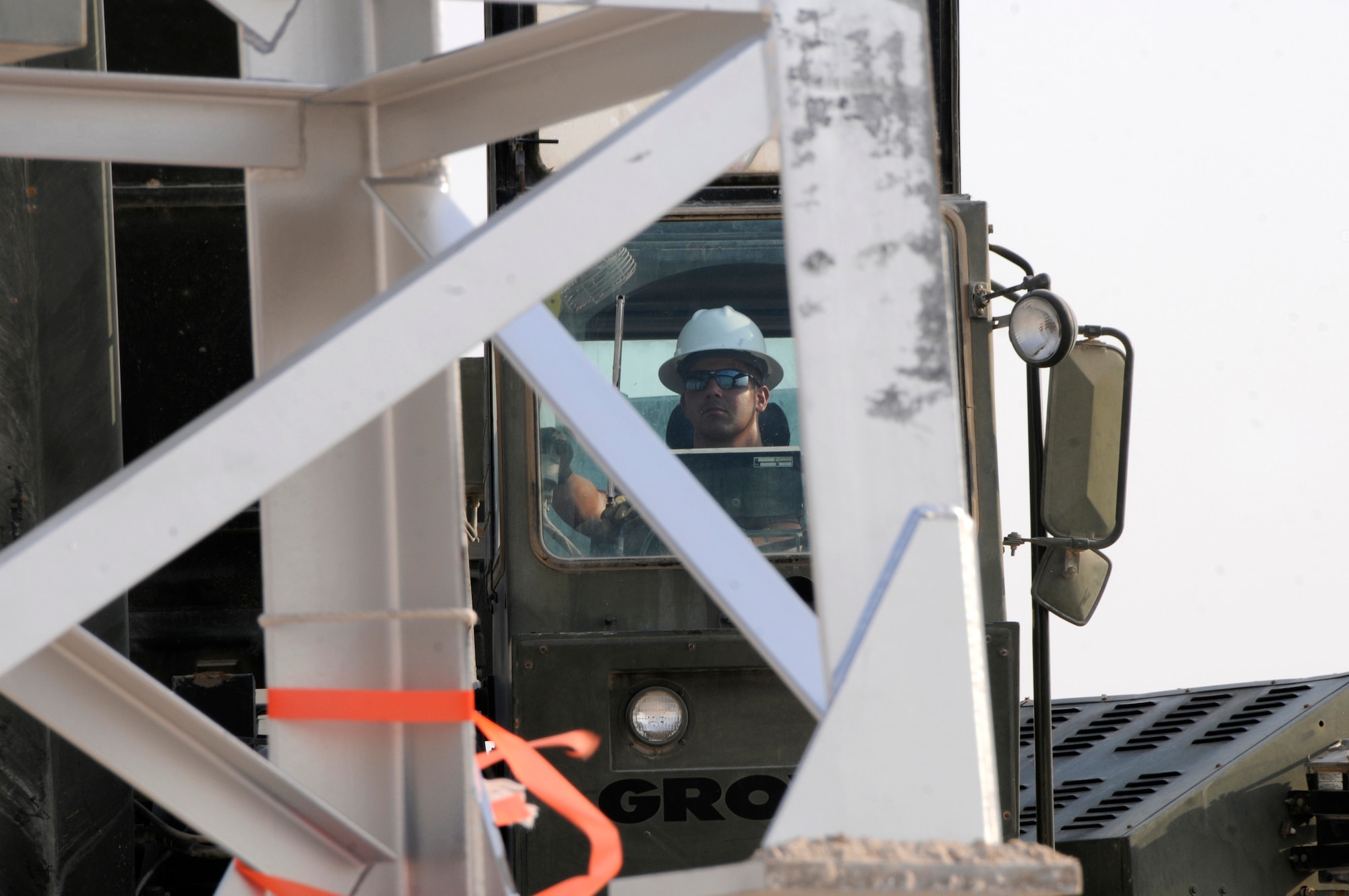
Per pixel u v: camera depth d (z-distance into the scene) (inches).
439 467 252.5
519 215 175.5
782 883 154.6
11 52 264.8
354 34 247.8
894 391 179.2
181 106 237.6
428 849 249.8
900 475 177.9
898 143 182.7
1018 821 483.8
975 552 177.0
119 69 509.0
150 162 235.8
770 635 182.9
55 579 165.6
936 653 169.0
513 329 208.1
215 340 516.1
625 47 219.0
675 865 472.4
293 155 245.6
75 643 225.5
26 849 359.3
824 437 177.9
